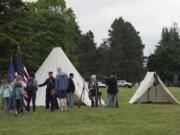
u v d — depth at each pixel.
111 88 27.48
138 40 124.88
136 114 22.83
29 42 41.00
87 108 27.02
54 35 68.62
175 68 119.38
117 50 118.94
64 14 79.06
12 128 17.84
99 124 18.91
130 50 120.25
